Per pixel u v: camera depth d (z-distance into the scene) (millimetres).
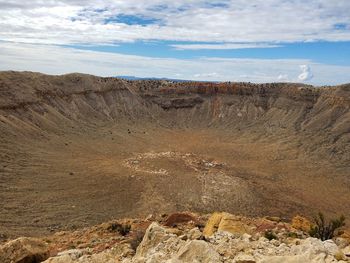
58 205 53938
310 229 20375
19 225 44125
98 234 28062
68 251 16922
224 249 11570
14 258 14891
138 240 17219
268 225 22141
